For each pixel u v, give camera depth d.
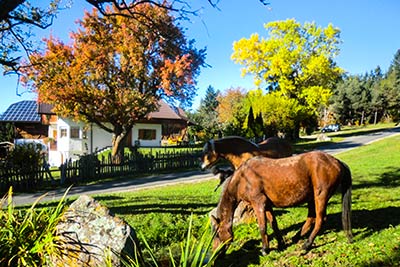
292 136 41.62
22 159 17.08
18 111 40.00
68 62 21.95
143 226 7.58
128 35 20.78
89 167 19.83
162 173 21.56
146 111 24.78
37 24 8.36
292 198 5.16
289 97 40.19
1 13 5.17
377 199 8.84
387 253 4.56
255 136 30.38
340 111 81.38
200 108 91.62
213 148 6.43
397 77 80.62
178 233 7.17
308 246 5.16
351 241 5.14
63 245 3.98
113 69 23.17
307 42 39.84
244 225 7.03
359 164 16.77
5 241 3.86
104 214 4.30
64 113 23.53
